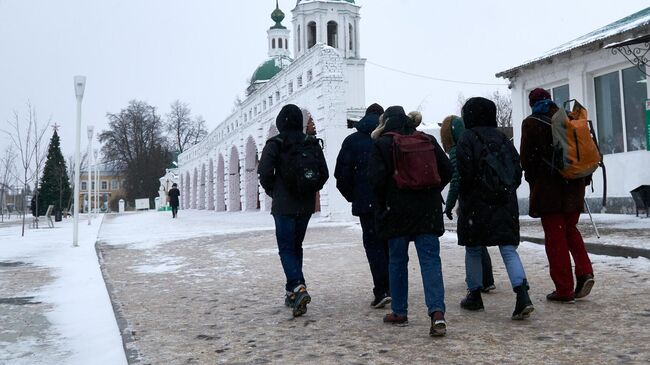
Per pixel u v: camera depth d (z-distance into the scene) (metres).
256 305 5.71
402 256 4.60
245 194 35.69
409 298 5.75
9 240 16.06
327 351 3.96
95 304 6.23
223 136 42.34
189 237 15.06
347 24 36.25
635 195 12.73
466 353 3.76
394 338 4.23
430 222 4.37
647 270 6.49
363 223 5.42
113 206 92.12
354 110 31.55
